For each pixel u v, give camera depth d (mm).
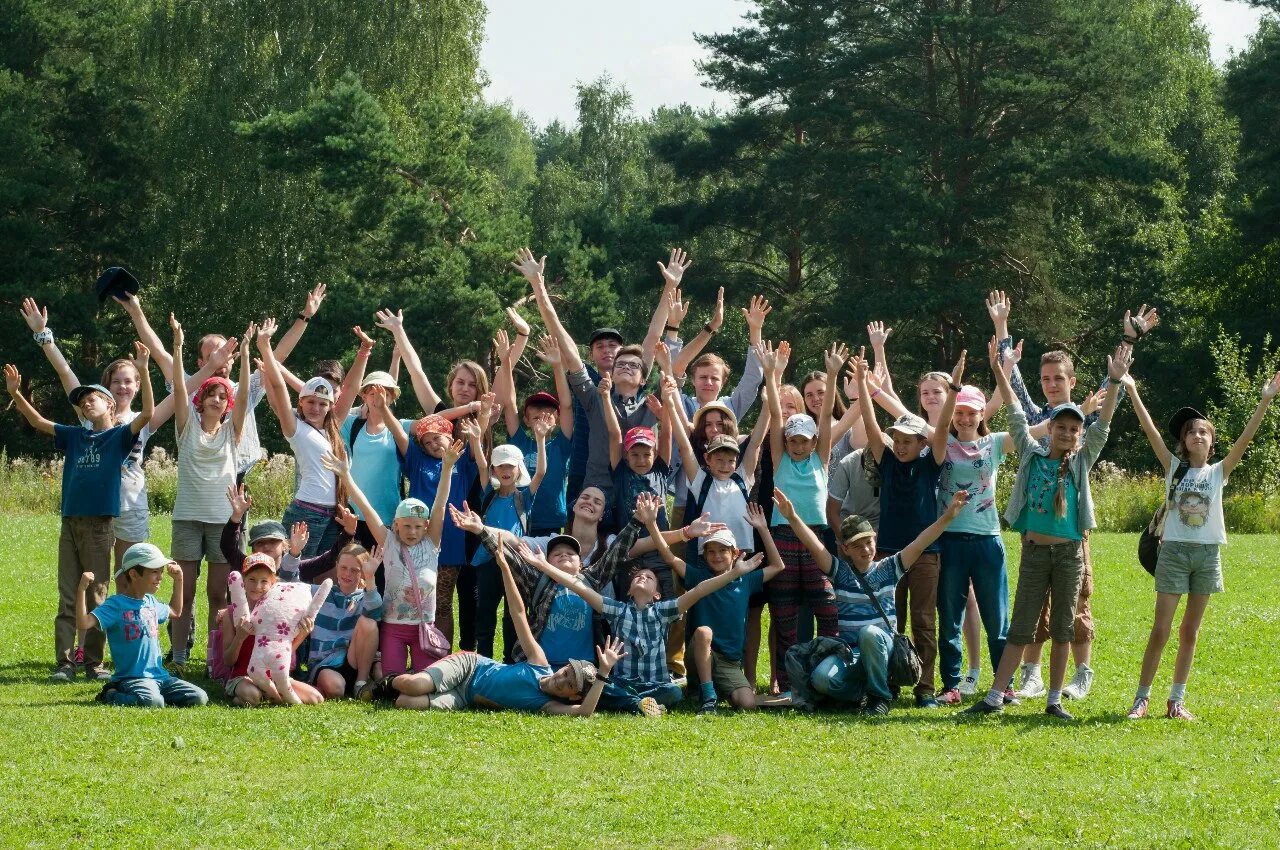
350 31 47812
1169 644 13586
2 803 7613
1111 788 8234
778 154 46312
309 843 7164
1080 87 43875
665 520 11477
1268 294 48562
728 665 10867
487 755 8789
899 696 11266
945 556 10992
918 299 41812
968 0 46781
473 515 10719
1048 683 11453
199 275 47375
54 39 51531
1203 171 61219
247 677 10305
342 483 11211
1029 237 44938
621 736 9414
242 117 46875
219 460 11719
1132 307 48438
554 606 10812
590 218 49594
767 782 8305
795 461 11430
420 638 10695
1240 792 8211
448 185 44594
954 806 7871
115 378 12055
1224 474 10359
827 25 47094
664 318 13320
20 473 30844
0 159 47031
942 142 45281
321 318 40750
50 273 46594
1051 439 10320
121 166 49969
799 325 44875
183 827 7328
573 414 12227
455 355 41125
